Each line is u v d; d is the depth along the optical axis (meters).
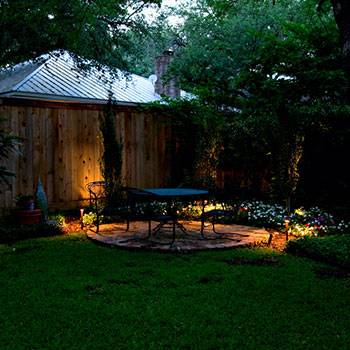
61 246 5.66
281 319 3.21
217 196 9.89
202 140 9.38
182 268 4.53
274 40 8.53
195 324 3.10
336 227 6.83
